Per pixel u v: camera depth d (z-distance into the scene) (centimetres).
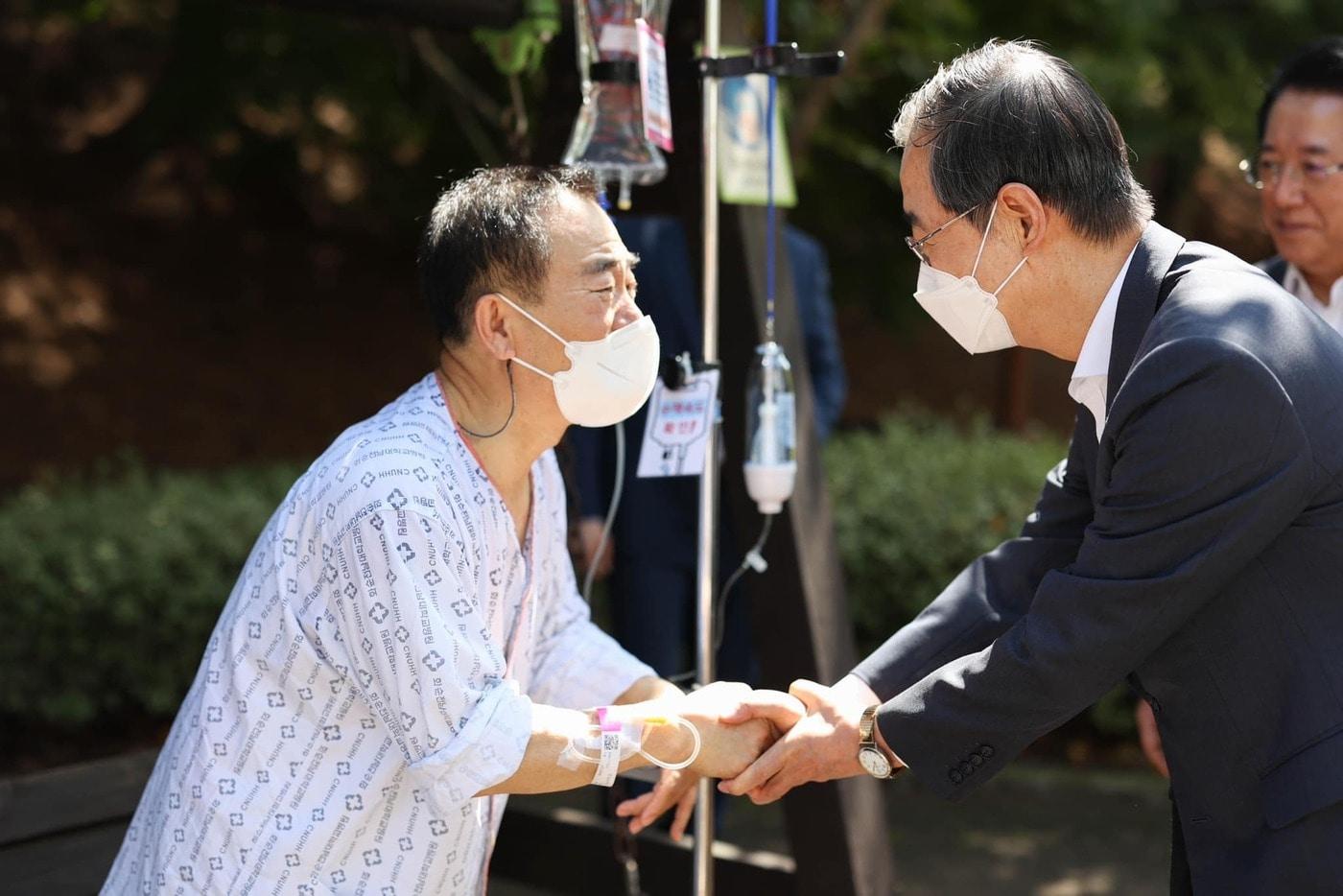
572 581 543
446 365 465
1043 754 1232
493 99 1385
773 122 611
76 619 1011
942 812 1138
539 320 447
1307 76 670
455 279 452
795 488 675
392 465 434
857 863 673
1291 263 703
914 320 2002
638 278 866
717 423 595
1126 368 446
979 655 469
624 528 887
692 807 585
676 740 479
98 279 2219
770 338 629
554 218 446
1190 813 455
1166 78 1761
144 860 462
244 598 453
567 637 535
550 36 650
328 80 1605
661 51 568
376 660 426
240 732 446
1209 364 413
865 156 1469
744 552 679
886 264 1916
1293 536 424
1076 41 1644
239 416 2030
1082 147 448
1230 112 1756
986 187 452
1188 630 439
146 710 1096
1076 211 448
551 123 705
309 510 443
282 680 444
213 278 2327
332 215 2569
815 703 514
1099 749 1238
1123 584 429
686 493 873
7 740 1049
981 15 1595
